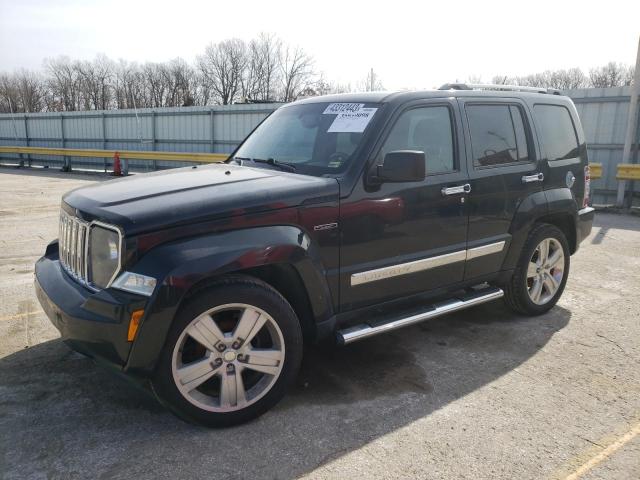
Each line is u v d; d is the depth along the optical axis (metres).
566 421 3.22
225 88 61.69
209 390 3.20
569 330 4.66
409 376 3.80
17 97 70.06
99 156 20.73
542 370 3.90
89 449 2.90
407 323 3.81
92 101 68.19
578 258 7.22
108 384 3.61
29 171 22.86
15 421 3.16
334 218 3.39
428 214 3.87
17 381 3.64
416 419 3.24
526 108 4.71
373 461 2.82
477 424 3.18
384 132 3.67
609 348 4.29
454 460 2.84
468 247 4.17
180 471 2.73
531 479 2.69
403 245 3.77
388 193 3.63
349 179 3.47
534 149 4.69
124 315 2.76
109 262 2.93
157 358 2.83
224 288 2.96
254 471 2.74
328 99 4.31
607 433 3.10
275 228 3.15
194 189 3.27
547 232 4.82
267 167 3.95
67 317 2.93
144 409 3.31
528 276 4.82
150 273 2.79
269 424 3.17
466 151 4.14
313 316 3.41
